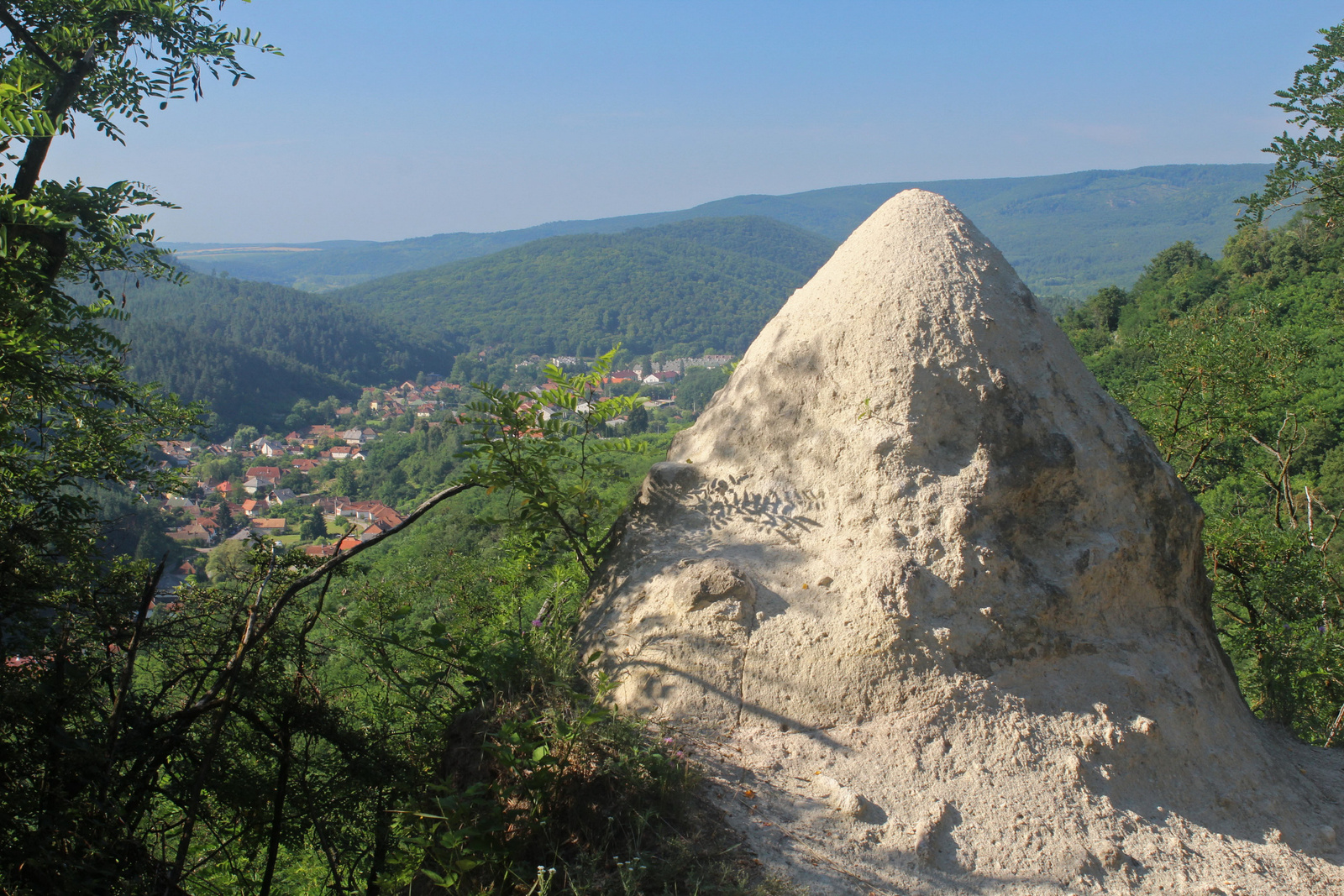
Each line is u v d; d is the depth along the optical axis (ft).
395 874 10.43
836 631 12.01
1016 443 13.41
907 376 13.73
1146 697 12.18
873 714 11.55
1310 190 27.40
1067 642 12.37
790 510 13.67
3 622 11.17
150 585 10.85
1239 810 11.60
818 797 10.57
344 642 15.89
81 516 19.10
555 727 10.05
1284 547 21.91
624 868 8.64
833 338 14.52
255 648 12.78
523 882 8.93
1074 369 14.85
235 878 16.58
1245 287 115.14
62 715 9.95
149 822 12.59
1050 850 10.18
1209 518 26.25
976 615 12.21
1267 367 31.40
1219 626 24.08
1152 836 10.69
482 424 15.40
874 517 13.01
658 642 12.40
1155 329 37.11
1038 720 11.57
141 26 20.21
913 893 9.42
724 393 16.33
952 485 13.05
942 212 15.71
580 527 17.15
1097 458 13.73
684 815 9.76
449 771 10.94
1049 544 13.16
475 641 15.03
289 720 12.98
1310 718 16.75
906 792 10.71
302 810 13.11
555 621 14.69
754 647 12.11
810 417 14.37
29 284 16.17
